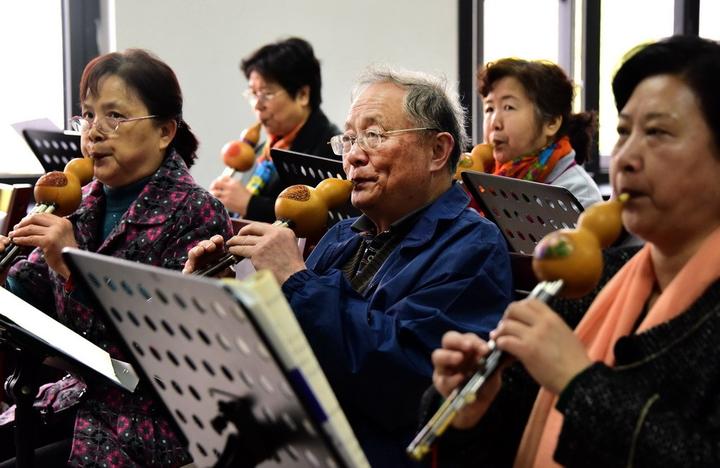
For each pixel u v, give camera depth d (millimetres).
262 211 3488
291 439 1230
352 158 1883
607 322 1283
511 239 2230
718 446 1084
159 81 2229
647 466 1089
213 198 2217
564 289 1188
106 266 1249
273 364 1121
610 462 1105
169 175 2209
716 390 1149
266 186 3672
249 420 1243
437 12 5020
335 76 4750
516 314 1141
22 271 2344
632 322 1259
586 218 1215
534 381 1384
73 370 1924
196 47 4336
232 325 1120
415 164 1873
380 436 1722
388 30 4879
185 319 1190
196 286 1104
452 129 1914
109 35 4195
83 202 2289
